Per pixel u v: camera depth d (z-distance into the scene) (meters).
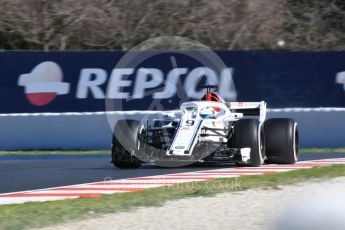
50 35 69.00
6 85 55.91
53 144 55.81
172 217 23.61
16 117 55.59
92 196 29.23
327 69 56.59
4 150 55.50
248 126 38.56
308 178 32.81
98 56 56.34
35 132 55.72
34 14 68.88
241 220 22.86
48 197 29.84
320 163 41.94
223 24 68.19
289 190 29.20
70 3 68.75
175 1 68.19
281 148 40.47
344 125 55.75
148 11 68.31
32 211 25.12
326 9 72.50
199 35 68.12
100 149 55.75
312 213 23.81
